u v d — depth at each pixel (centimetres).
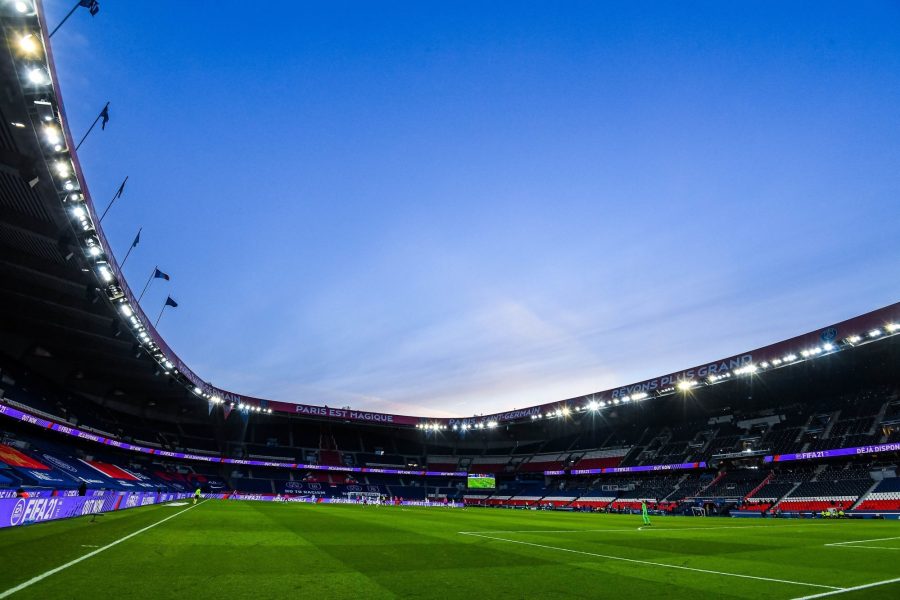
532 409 7850
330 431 9062
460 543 1673
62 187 2208
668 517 4347
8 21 1545
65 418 4462
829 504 4466
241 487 7169
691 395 6838
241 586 832
